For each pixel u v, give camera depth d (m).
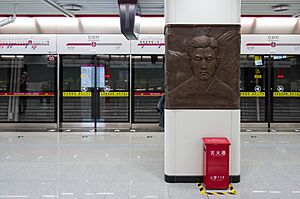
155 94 11.34
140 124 11.45
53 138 9.73
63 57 11.38
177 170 5.43
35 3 9.29
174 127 5.40
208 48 5.29
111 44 11.10
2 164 6.68
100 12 10.35
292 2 8.98
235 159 5.40
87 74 11.42
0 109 11.44
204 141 5.19
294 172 6.04
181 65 5.34
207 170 5.06
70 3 9.14
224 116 5.38
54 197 4.75
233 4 5.31
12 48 11.09
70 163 6.77
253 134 10.42
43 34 11.07
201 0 5.30
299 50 11.04
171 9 5.31
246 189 5.09
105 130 11.16
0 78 11.34
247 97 11.48
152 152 7.81
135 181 5.53
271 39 11.02
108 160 7.02
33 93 11.41
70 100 11.49
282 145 8.62
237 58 5.34
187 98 5.36
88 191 5.01
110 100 11.48
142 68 11.30
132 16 7.75
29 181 5.52
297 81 11.38
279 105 11.49
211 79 5.34
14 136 10.09
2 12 10.53
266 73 11.38
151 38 11.06
